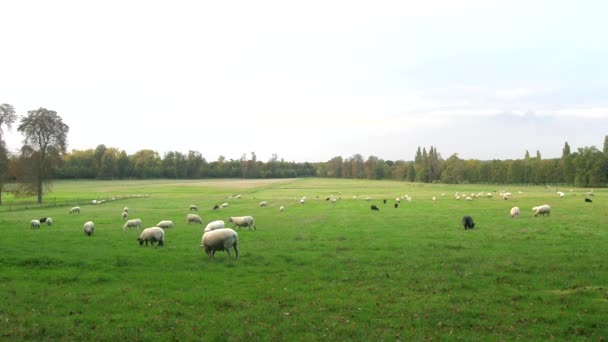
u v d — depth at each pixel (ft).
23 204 247.29
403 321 41.32
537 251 76.13
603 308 43.91
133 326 40.29
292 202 254.68
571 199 241.76
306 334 38.34
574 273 58.34
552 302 46.42
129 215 169.68
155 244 87.61
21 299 47.73
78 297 48.67
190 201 270.46
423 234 102.01
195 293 50.44
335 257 71.87
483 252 75.61
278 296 49.34
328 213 174.40
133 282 55.67
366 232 107.34
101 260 68.23
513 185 576.61
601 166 466.29
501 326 39.99
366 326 40.19
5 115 264.31
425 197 294.25
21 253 72.13
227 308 45.57
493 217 145.69
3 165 259.39
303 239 95.40
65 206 227.40
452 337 37.55
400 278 57.16
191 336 38.06
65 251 75.72
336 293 50.26
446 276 57.72
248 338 37.60
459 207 196.24
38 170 268.41
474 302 46.73
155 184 591.78
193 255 73.72
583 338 37.06
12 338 37.29
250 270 62.59
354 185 577.43
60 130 279.28
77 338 37.73
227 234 70.28
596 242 86.22
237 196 321.32
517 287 52.37
